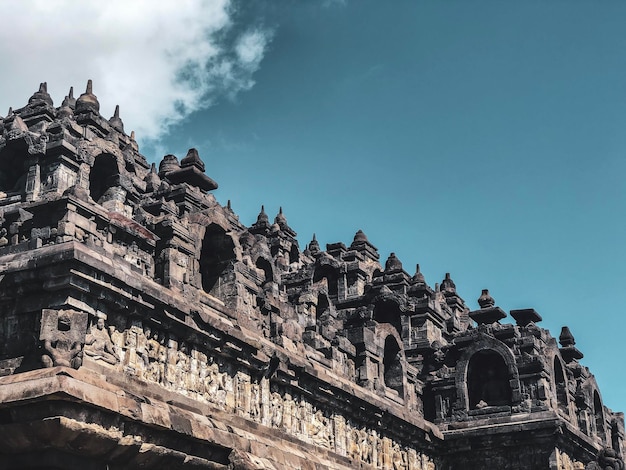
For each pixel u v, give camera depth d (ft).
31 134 123.34
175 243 116.06
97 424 90.53
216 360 116.47
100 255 99.66
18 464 90.79
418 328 191.42
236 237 128.77
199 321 111.34
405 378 168.96
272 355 125.49
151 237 113.50
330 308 172.04
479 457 172.96
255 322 128.67
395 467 158.40
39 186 121.49
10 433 88.99
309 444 132.36
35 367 92.32
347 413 145.07
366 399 146.92
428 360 186.19
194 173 132.67
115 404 91.97
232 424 115.44
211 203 134.41
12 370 93.25
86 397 88.48
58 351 93.09
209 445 105.70
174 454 100.12
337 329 161.38
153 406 97.96
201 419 107.04
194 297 116.47
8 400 87.25
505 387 179.22
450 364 183.73
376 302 186.70
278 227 211.61
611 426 220.84
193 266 118.93
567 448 175.52
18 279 96.12
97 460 93.66
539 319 189.98
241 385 120.47
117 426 92.63
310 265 206.59
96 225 106.42
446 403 179.01
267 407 124.36
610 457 192.65
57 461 89.92
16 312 96.84
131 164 157.28
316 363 141.08
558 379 187.32
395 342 169.58
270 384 126.93
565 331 209.15
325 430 139.33
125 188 130.62
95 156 127.24
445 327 201.26
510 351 177.06
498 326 180.96
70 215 102.32
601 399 210.79
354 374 157.07
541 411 171.63
